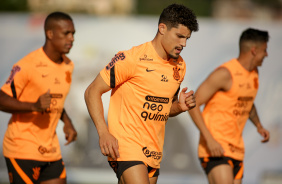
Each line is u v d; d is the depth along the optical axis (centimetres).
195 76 3080
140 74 1355
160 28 1354
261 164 2944
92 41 3098
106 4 4194
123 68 1340
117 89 1398
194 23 1320
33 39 3138
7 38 3136
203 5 4366
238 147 1872
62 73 1753
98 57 3083
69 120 1884
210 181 1842
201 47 3098
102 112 1330
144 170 1354
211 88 1814
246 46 1839
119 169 1373
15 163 1673
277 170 2928
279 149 2945
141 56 1360
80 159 2966
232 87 1823
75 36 3097
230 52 3089
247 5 4475
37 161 1684
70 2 4156
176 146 2986
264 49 1847
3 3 4153
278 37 3058
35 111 1566
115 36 3114
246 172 2947
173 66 1400
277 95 3002
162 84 1374
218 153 1764
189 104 1430
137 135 1383
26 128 1680
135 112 1378
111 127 1398
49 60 1725
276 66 3033
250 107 1897
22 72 1661
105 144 1283
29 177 1686
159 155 1440
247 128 2962
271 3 4459
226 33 3100
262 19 4475
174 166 2967
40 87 1700
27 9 4169
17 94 1656
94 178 2955
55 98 1731
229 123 1842
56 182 1731
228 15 4484
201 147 1878
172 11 1320
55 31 1700
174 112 1473
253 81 1869
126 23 3133
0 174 2948
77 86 3038
